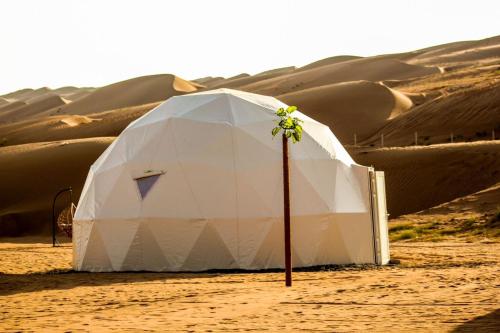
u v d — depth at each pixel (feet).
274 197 70.90
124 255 71.26
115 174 74.95
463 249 90.17
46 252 109.70
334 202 72.74
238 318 37.24
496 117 250.78
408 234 116.88
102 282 60.39
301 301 43.62
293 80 540.93
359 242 73.36
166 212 70.69
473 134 244.01
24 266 81.46
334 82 515.50
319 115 329.11
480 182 167.32
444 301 40.91
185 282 58.65
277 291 50.01
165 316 38.81
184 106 78.28
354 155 196.13
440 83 400.47
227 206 70.38
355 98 339.16
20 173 230.68
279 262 69.72
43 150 248.73
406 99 348.59
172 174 72.08
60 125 397.39
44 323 37.37
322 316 37.04
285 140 55.77
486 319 34.12
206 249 69.67
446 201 164.96
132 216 71.46
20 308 44.45
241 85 627.87
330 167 74.54
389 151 192.75
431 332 31.19
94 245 73.51
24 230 201.36
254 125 75.25
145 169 73.26
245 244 69.77
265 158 72.64
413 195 170.40
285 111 56.29
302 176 72.38
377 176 76.13
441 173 174.29
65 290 54.65
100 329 34.63
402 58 650.02
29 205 213.66
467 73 417.08
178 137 74.43
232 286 54.39
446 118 263.90
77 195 216.74
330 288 50.78
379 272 63.41
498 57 570.46
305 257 70.38
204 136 74.13
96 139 263.90
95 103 586.04
